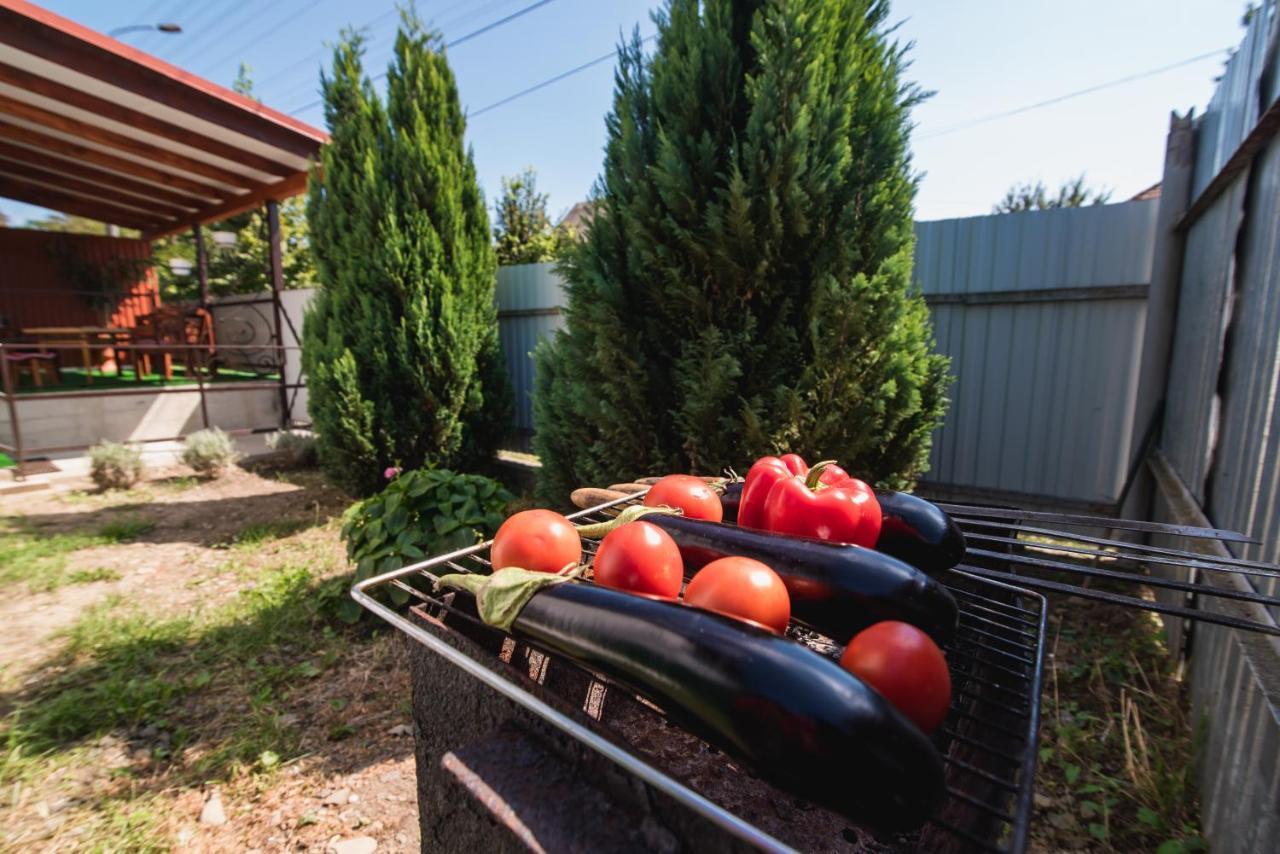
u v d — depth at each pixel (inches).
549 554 37.3
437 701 42.4
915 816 21.6
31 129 246.2
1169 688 93.7
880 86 101.2
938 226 149.6
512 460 246.8
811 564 32.5
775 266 101.3
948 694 26.4
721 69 102.5
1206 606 82.8
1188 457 104.2
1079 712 90.2
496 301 246.7
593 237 115.0
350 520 127.2
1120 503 130.4
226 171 275.3
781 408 99.7
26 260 385.1
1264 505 64.8
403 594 109.6
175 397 301.9
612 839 28.7
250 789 77.1
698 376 102.9
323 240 202.5
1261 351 70.5
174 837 69.9
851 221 98.9
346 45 192.1
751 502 43.6
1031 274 140.9
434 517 120.0
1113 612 116.6
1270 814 49.3
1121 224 130.8
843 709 21.6
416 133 188.7
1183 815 70.1
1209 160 109.4
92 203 336.2
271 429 325.1
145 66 192.2
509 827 29.6
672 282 105.9
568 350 120.3
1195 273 111.1
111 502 208.8
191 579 143.9
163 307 388.8
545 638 30.6
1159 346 127.0
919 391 105.7
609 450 118.6
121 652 108.2
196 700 95.7
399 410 196.7
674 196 101.8
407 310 189.3
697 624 26.1
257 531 175.0
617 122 115.9
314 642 113.0
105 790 77.1
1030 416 145.3
